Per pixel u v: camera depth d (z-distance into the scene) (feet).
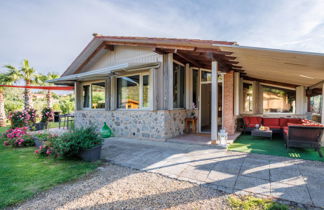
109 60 27.45
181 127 24.35
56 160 14.26
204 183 9.97
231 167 12.30
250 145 18.80
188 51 19.16
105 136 23.70
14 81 40.75
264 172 11.35
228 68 23.06
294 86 27.14
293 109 27.27
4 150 17.85
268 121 25.21
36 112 34.14
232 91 24.03
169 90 21.44
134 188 9.60
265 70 20.11
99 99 29.35
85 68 30.81
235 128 26.16
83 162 13.78
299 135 15.87
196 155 15.24
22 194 8.85
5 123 42.37
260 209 7.59
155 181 10.42
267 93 28.50
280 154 15.38
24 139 19.48
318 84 21.99
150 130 22.08
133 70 23.71
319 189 9.07
